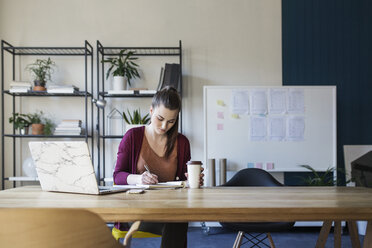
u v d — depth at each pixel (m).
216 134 3.40
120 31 3.58
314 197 1.20
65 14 3.55
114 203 1.03
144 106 3.56
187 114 3.56
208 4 3.62
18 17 3.52
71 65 3.55
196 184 1.51
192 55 3.60
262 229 1.99
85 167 1.22
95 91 3.54
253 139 3.40
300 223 3.22
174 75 3.30
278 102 3.43
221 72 3.60
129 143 1.75
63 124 3.28
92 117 3.46
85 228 0.67
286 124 3.42
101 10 3.58
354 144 3.60
